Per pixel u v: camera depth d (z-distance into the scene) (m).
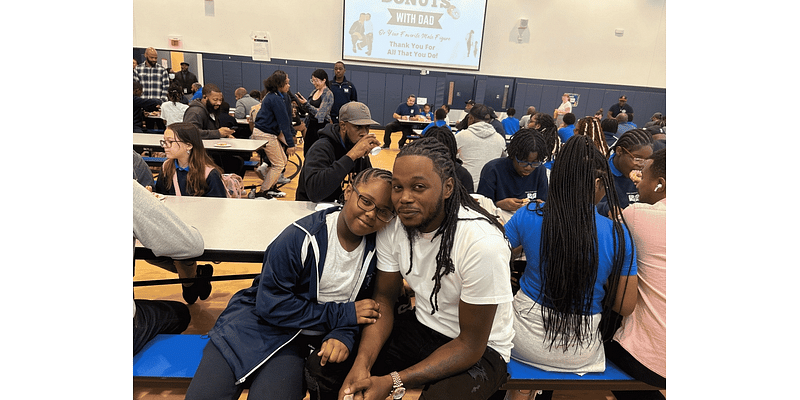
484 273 0.97
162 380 1.16
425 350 1.15
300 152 7.09
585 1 9.19
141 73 6.43
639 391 1.50
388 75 9.67
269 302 1.12
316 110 4.76
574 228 1.14
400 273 1.20
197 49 8.77
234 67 8.99
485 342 1.04
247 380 1.13
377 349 1.12
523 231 1.26
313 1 8.78
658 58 9.77
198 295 2.18
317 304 1.17
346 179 2.19
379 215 1.06
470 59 9.27
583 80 9.78
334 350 1.07
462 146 3.05
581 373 1.28
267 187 4.25
